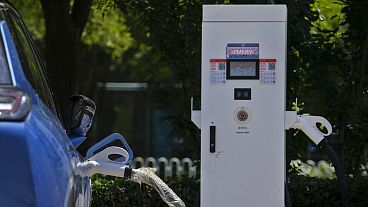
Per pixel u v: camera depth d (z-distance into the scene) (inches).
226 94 370.6
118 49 1169.4
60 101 608.4
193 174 663.1
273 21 370.0
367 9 550.0
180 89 622.2
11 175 212.7
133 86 1867.6
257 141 370.6
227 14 370.3
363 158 567.2
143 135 1935.3
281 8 368.8
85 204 302.2
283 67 369.7
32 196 213.0
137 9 586.2
